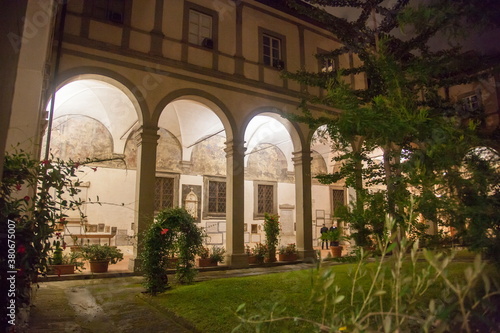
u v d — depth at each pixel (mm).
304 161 13102
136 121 14289
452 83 4059
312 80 6746
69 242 13102
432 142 2232
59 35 9148
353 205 3184
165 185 15875
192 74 11375
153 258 6410
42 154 13156
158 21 11047
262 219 18172
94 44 9766
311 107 13516
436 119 2369
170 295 6277
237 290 6078
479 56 3467
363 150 3863
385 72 3053
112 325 4852
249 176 18016
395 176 2766
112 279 8891
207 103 11844
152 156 10258
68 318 5234
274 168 18984
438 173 2277
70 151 13750
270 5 13602
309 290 4020
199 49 11734
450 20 2643
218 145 17516
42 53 5062
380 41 3227
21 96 5051
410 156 2416
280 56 13672
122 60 10164
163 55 10969
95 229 13844
